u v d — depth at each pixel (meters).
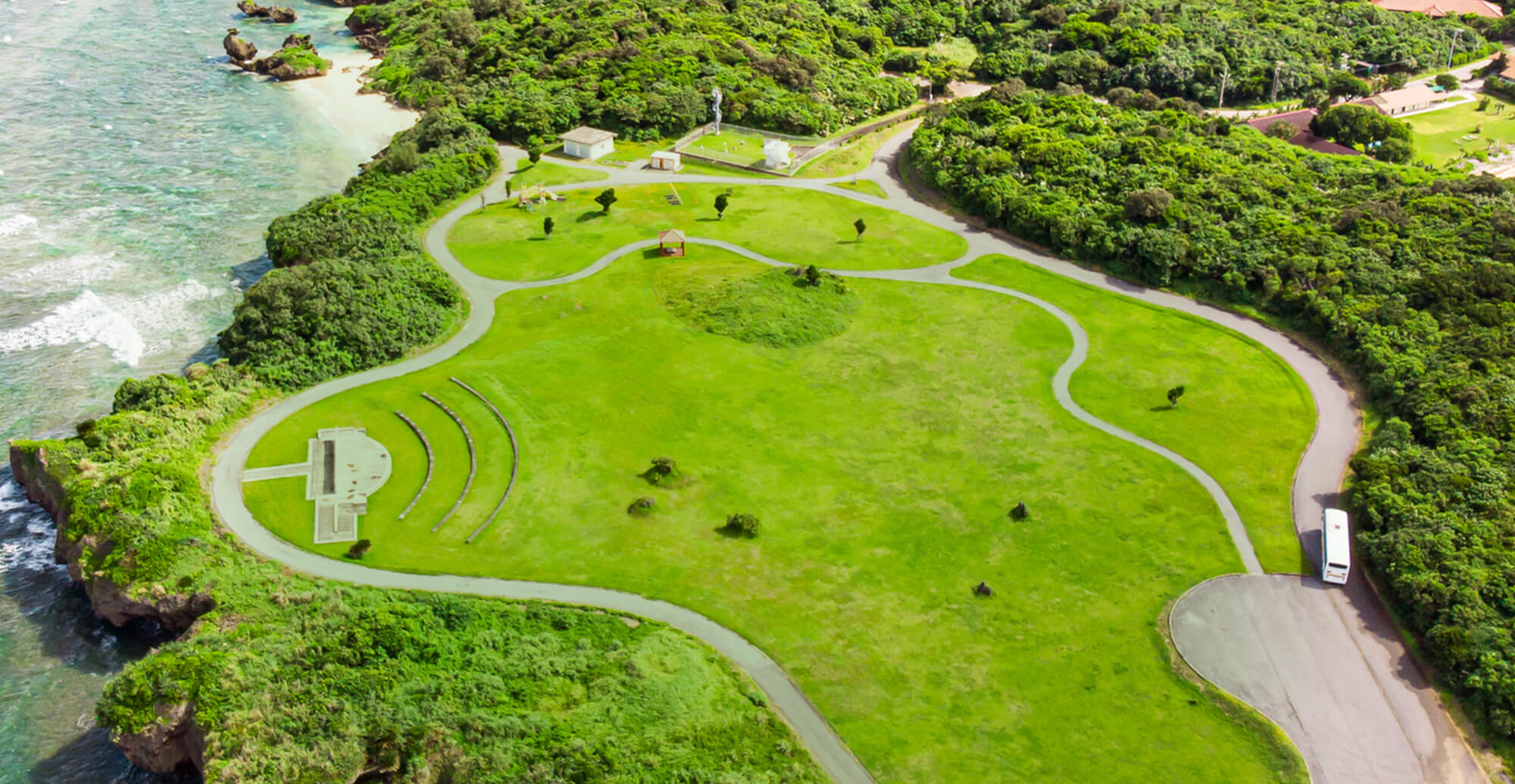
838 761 76.12
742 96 193.88
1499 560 89.31
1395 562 91.44
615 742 75.19
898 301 136.62
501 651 83.12
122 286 140.38
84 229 155.25
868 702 80.81
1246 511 101.69
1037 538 97.75
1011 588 92.06
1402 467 102.50
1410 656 86.88
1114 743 78.38
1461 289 126.75
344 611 85.12
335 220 140.00
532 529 96.44
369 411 111.75
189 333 130.88
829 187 171.38
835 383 119.75
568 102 187.00
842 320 131.25
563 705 78.25
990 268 146.25
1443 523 94.06
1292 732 79.81
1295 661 85.94
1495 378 111.81
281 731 75.19
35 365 122.88
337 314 120.25
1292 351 128.12
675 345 125.69
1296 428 113.94
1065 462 107.75
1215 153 167.88
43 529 99.19
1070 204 152.75
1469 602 86.19
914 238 154.25
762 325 128.50
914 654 85.19
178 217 160.38
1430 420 107.56
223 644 81.81
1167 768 76.62
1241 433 112.94
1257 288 136.88
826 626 87.31
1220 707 81.50
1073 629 88.19
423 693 78.50
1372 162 172.38
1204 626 88.75
